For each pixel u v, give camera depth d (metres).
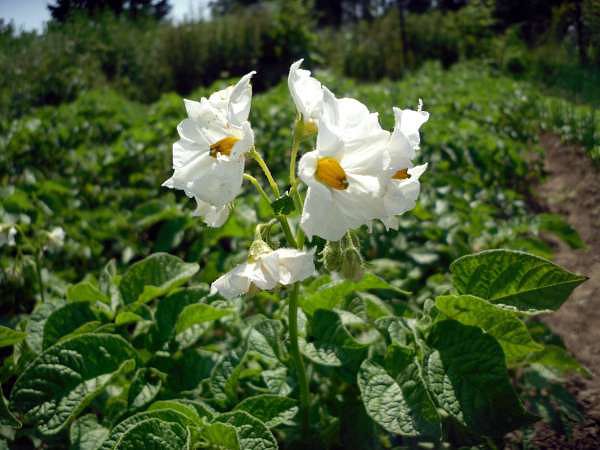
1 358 0.29
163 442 0.15
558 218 0.39
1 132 0.70
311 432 0.21
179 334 0.24
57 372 0.19
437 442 0.23
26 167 0.50
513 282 0.19
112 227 0.42
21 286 0.32
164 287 0.24
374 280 0.21
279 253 0.15
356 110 0.14
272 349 0.21
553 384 0.25
